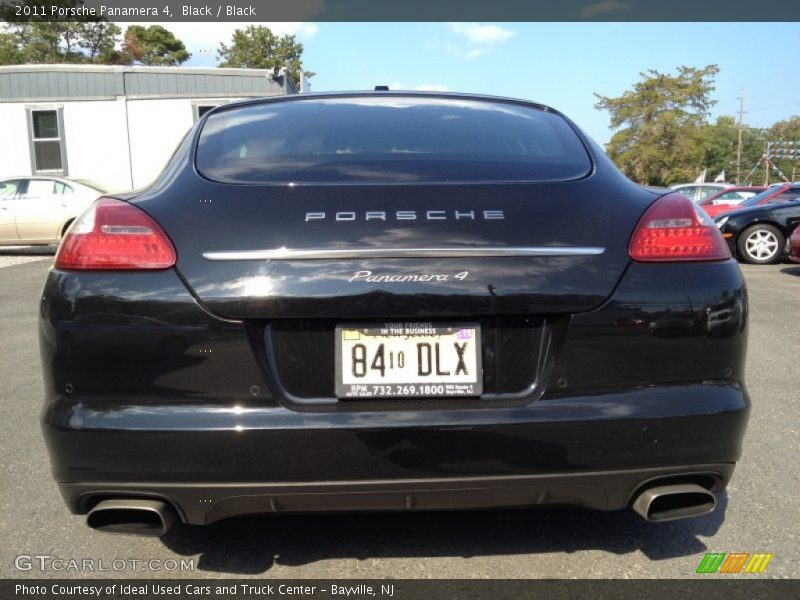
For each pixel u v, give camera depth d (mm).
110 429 1957
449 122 2617
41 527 2654
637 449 2014
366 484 1969
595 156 2447
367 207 2076
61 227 12570
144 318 1981
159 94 16094
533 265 2018
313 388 2010
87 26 38562
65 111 16031
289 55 44812
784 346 5574
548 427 1972
